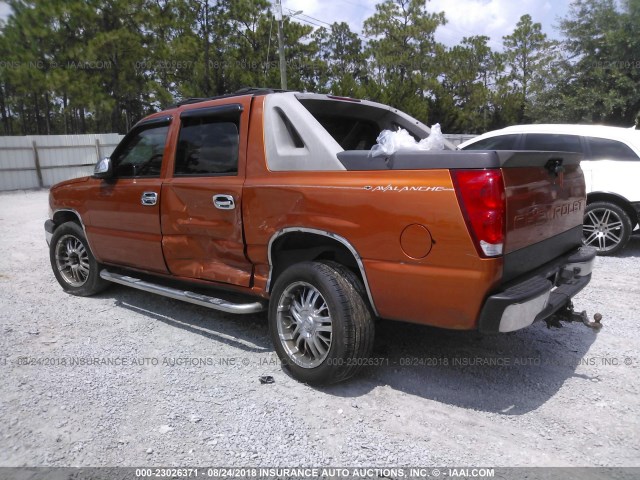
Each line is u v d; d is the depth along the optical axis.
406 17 35.41
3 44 20.25
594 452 2.86
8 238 9.12
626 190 6.95
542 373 3.76
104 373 3.77
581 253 3.93
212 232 4.11
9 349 4.19
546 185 3.39
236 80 23.80
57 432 3.04
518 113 41.00
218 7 23.09
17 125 35.47
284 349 3.66
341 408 3.30
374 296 3.29
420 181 3.04
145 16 21.58
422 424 3.12
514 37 40.69
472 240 2.87
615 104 23.55
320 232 3.45
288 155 3.69
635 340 4.35
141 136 4.86
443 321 3.08
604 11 24.23
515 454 2.84
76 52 20.69
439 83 34.97
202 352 4.14
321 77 30.16
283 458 2.81
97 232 5.16
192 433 3.03
